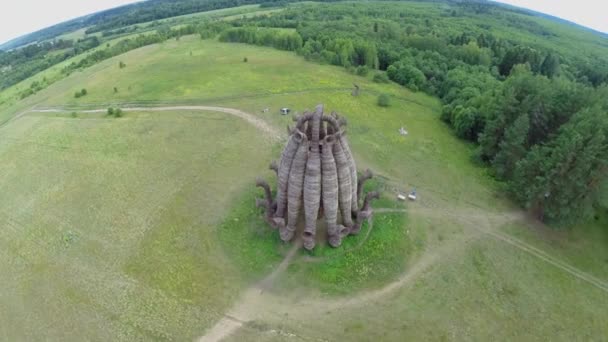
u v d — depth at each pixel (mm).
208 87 90312
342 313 34844
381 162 59438
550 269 41562
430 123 76688
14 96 111625
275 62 109750
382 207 48531
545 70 102438
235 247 41531
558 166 43094
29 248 43531
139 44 140875
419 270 39875
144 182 54062
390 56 110438
